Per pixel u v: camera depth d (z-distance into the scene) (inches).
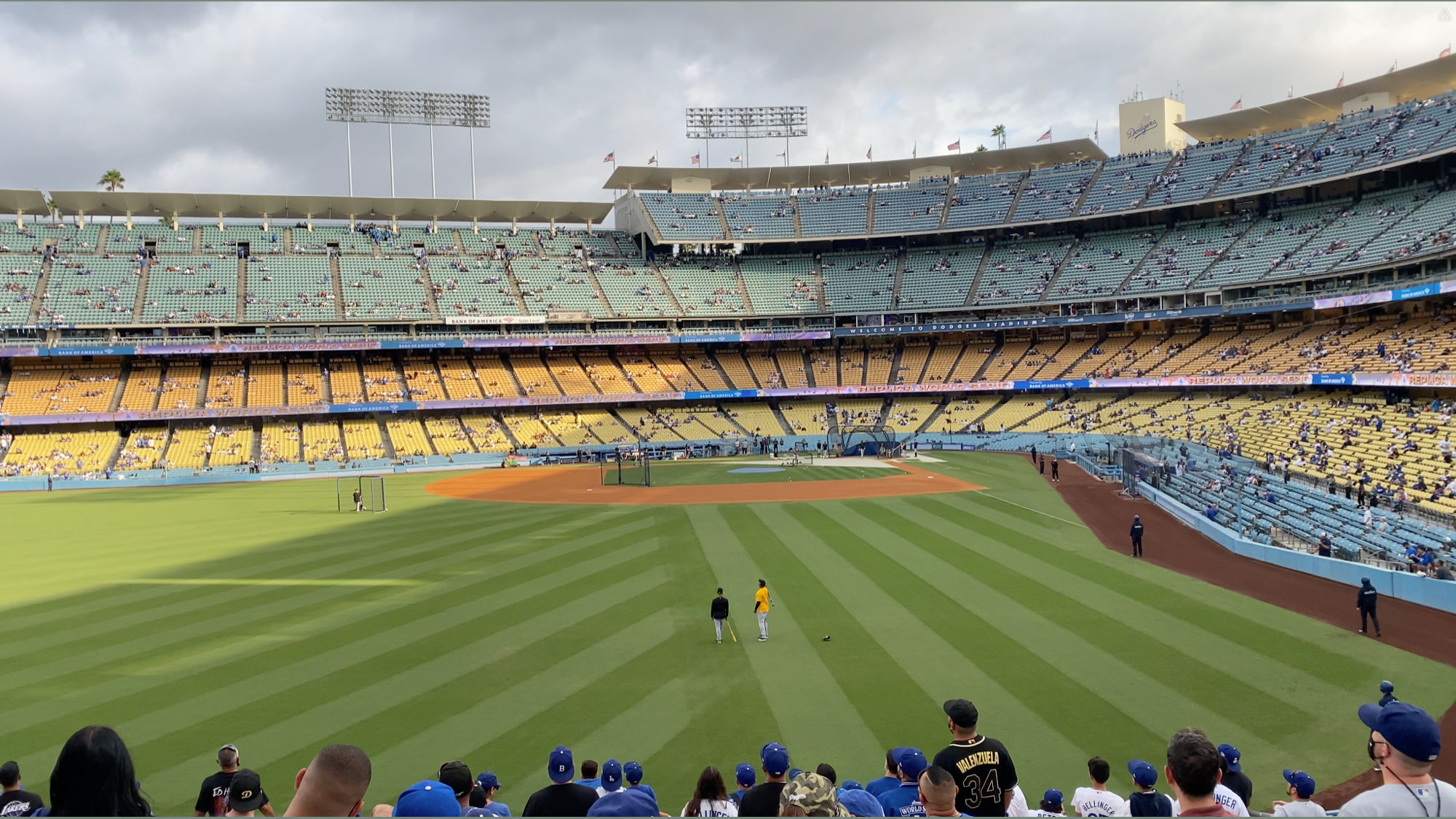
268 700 637.9
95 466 2529.5
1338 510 1278.3
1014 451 2815.0
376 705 624.7
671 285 3464.6
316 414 2923.2
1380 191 2613.2
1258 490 1467.8
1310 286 2490.2
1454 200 2229.3
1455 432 1496.1
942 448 2955.2
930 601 902.4
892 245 3661.4
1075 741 539.5
